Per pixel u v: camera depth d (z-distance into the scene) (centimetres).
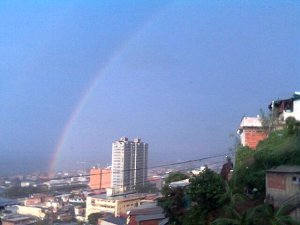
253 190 2684
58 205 10925
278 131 3036
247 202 2533
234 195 2491
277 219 2002
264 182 2622
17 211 10494
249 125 4234
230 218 2142
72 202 11331
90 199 8906
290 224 1997
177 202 2836
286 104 3734
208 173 2573
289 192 2298
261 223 2055
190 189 2558
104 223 5572
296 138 2633
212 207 2498
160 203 3002
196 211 2531
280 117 3688
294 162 2480
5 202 2952
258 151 2784
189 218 2575
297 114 3634
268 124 3797
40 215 10056
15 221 8544
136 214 3778
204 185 2503
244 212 2170
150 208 3984
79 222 8669
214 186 2492
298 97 3659
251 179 2667
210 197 2480
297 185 2270
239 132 4566
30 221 8906
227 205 2375
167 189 2991
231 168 3756
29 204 11244
